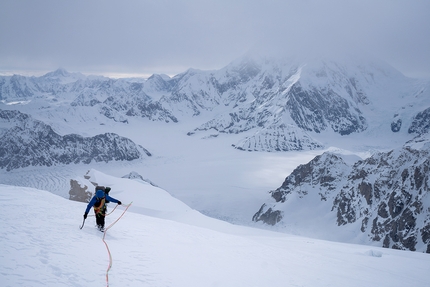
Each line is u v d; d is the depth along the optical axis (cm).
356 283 1418
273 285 1136
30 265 788
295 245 2869
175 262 1143
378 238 10181
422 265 2322
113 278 853
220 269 1197
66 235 1123
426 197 9812
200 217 5244
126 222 1748
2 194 1747
